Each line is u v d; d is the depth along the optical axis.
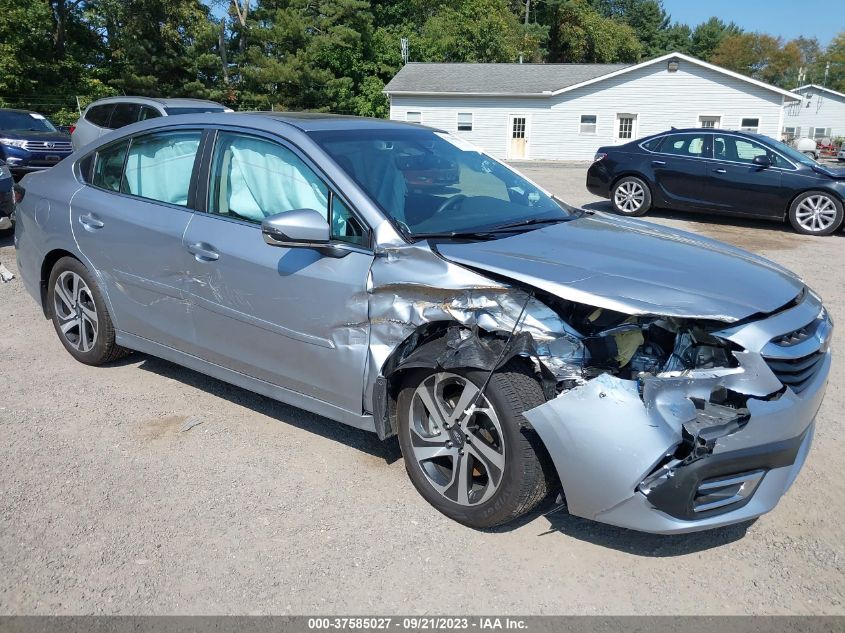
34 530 3.12
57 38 36.34
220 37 37.22
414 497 3.42
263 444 3.90
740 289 2.96
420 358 3.08
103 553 2.98
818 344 2.98
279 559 2.96
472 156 4.32
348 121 4.09
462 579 2.87
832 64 82.00
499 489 2.97
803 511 3.39
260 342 3.71
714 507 2.78
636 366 2.84
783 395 2.78
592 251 3.27
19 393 4.47
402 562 2.96
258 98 37.12
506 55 50.69
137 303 4.31
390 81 40.53
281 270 3.51
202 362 4.09
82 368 4.89
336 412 3.50
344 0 40.28
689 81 33.66
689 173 12.29
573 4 61.06
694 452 2.65
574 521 3.29
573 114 35.31
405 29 46.84
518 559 3.00
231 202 3.86
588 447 2.72
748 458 2.73
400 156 3.86
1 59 32.66
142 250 4.16
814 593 2.82
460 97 36.09
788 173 11.45
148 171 4.30
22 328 5.71
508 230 3.53
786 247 10.30
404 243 3.23
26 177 5.19
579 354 2.88
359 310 3.27
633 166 12.88
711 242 3.77
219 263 3.77
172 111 13.13
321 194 3.52
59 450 3.79
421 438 3.28
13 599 2.71
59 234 4.66
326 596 2.76
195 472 3.61
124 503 3.33
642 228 3.92
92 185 4.61
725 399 2.75
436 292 3.05
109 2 35.94
